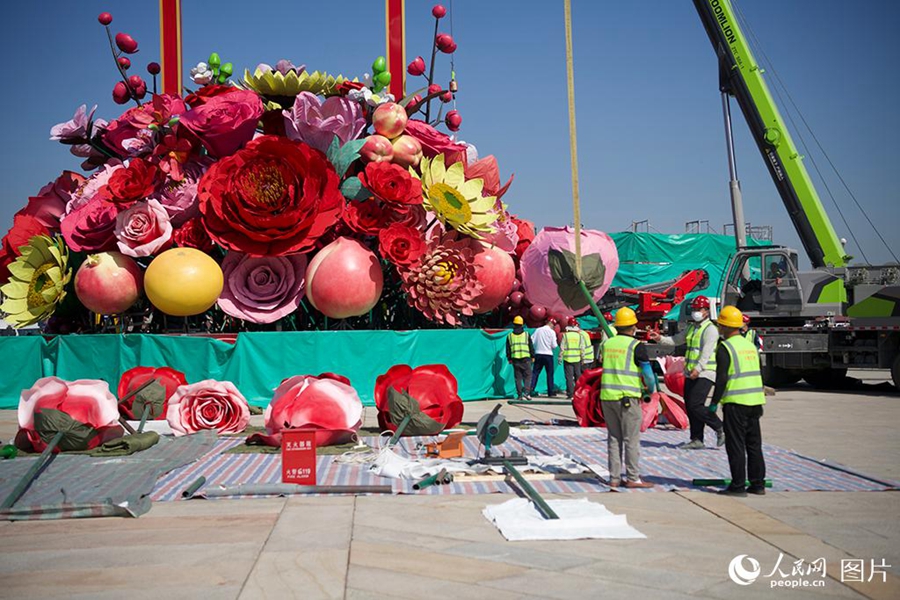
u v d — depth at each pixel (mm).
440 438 12430
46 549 6152
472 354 19078
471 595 5043
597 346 26578
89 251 19250
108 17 20406
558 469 9430
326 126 18047
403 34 21281
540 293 20953
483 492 8242
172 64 21000
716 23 25359
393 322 21219
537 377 19953
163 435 12617
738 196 25094
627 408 8398
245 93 18547
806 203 24547
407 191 18016
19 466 9938
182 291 17109
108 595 5062
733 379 8086
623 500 7883
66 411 11000
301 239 17594
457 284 18547
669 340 16438
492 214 19203
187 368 17016
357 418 11352
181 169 18422
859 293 21812
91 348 17875
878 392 22172
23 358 18703
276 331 18375
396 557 5879
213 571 5562
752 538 6430
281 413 11203
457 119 22125
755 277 39219
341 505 7676
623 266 38219
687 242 38625
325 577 5402
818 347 22578
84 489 8336
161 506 7711
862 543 6281
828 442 12031
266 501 7887
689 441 11492
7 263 20641
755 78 24953
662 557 5883
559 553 5988
